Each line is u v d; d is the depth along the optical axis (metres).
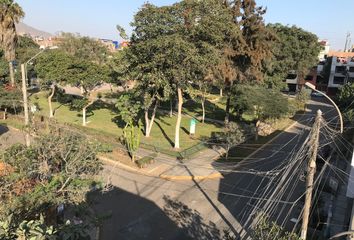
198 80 31.55
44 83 39.00
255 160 29.50
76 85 38.66
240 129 32.97
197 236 17.30
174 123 40.62
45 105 45.72
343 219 18.39
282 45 57.16
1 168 14.07
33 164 14.91
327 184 21.20
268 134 39.03
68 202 14.64
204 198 21.72
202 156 29.78
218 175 25.75
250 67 37.09
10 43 38.03
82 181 14.97
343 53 82.75
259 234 10.43
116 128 36.03
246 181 24.69
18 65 52.28
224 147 31.86
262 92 36.34
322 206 19.31
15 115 37.00
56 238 6.14
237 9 35.31
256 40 35.72
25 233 5.78
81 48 73.44
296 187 22.08
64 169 15.40
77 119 39.03
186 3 27.92
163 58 27.52
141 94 32.03
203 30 27.67
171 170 26.17
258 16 35.59
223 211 20.02
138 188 22.61
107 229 17.41
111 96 55.41
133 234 17.17
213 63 29.62
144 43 28.22
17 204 10.85
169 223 18.41
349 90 34.59
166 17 27.83
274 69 56.22
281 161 29.14
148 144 31.17
